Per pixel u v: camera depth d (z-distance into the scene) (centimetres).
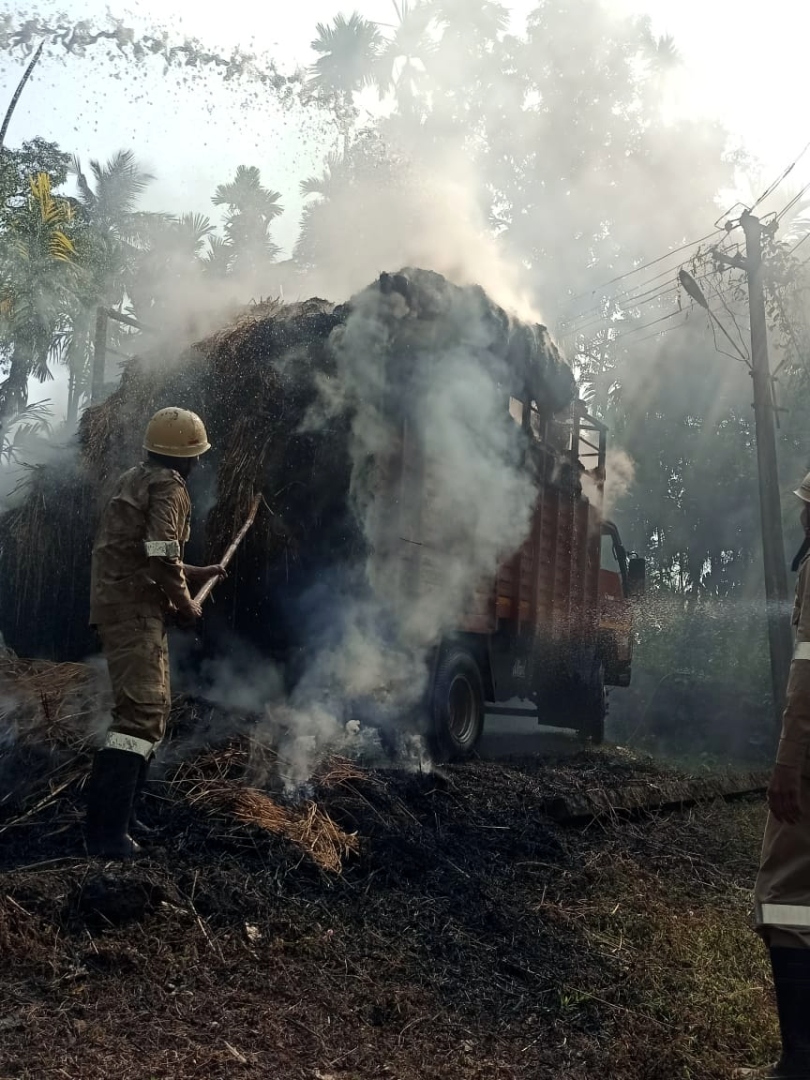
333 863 445
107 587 419
